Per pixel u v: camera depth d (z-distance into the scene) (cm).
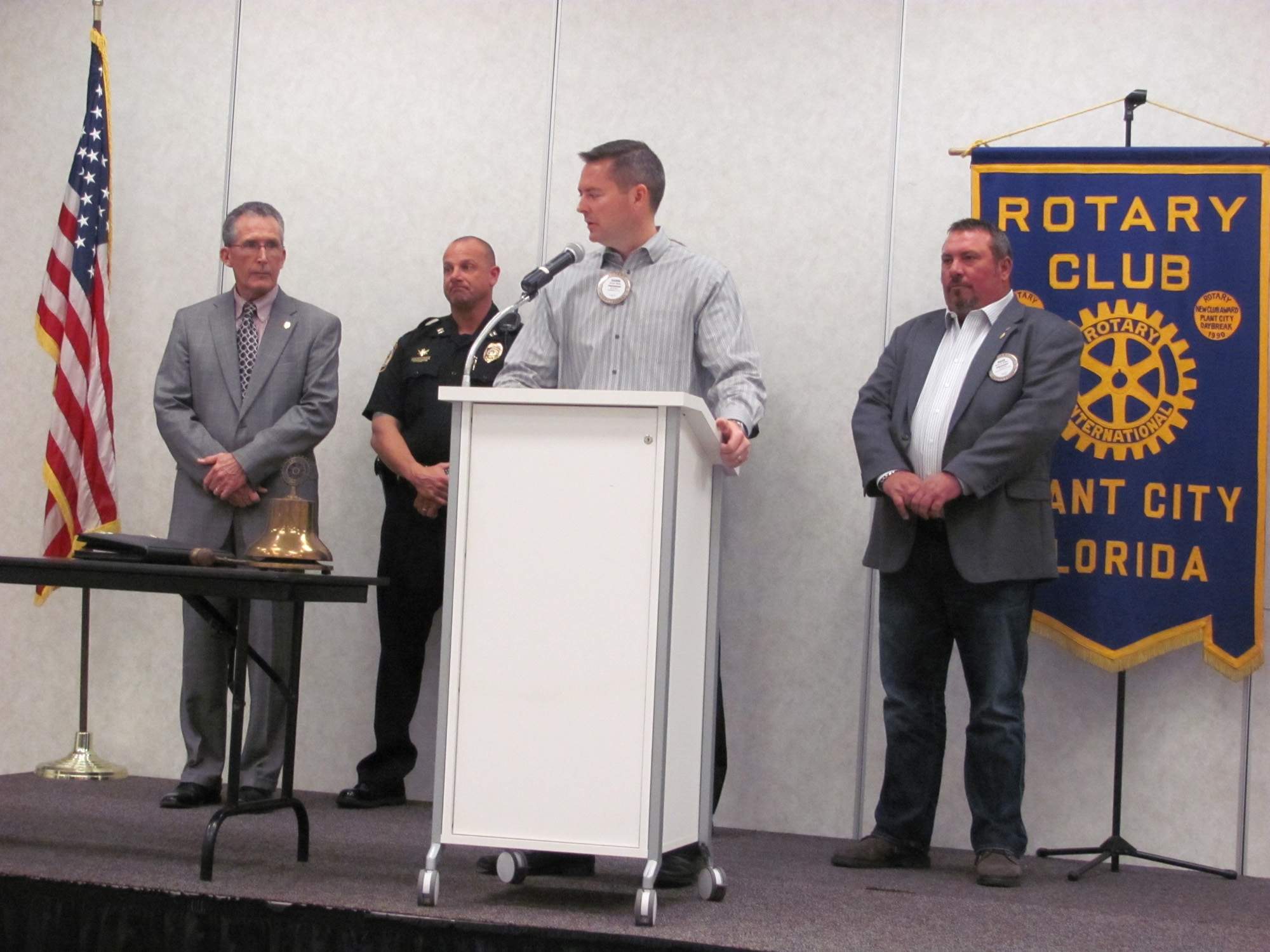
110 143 443
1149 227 369
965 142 404
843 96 412
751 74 419
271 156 449
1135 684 383
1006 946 244
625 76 428
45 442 456
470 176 437
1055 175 374
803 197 413
